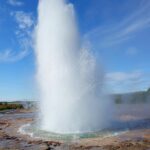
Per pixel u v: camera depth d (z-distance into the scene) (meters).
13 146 17.48
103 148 16.11
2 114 48.62
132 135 20.30
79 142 18.09
